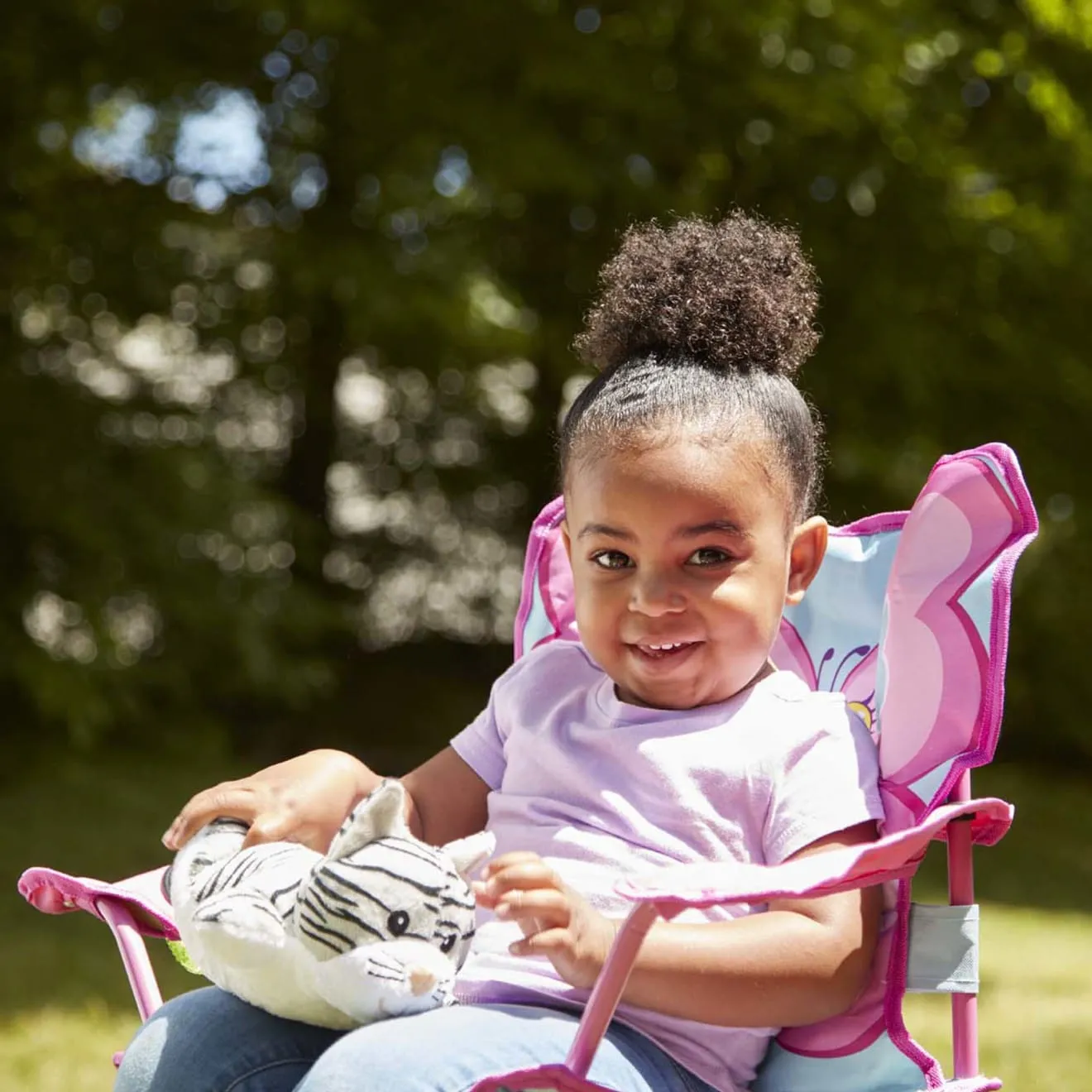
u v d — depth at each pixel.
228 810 1.68
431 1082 1.30
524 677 1.85
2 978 4.25
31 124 6.81
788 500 1.69
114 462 7.11
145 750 7.08
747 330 1.72
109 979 4.29
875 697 1.81
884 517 1.93
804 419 1.75
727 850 1.59
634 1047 1.48
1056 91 6.91
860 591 1.91
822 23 6.65
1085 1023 3.99
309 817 1.69
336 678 8.41
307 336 7.78
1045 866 6.46
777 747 1.63
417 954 1.38
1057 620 8.30
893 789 1.63
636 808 1.64
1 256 6.99
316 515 8.12
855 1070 1.59
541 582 2.06
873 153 7.04
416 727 8.04
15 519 6.82
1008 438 8.12
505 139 6.61
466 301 6.63
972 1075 1.55
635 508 1.61
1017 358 7.86
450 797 1.85
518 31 6.73
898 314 7.39
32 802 6.26
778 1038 1.64
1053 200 7.54
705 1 6.58
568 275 7.49
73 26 6.83
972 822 1.57
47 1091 3.32
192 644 7.12
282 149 7.07
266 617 7.16
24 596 6.78
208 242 7.30
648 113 6.72
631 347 1.76
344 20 6.42
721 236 1.80
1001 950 4.94
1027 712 8.55
